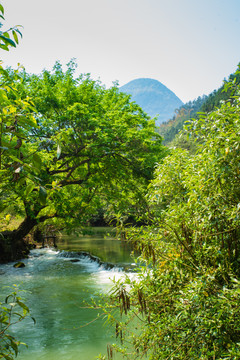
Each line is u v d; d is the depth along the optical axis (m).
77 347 7.41
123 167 17.06
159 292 2.97
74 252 22.78
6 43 1.36
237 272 2.62
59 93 17.81
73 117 15.89
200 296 2.38
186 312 2.43
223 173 2.49
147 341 2.93
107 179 17.91
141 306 2.83
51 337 8.02
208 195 2.67
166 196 3.51
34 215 16.38
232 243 2.72
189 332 2.52
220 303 2.25
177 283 2.95
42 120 13.55
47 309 10.27
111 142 15.78
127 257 20.47
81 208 16.53
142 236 3.10
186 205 3.04
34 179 1.45
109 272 16.64
